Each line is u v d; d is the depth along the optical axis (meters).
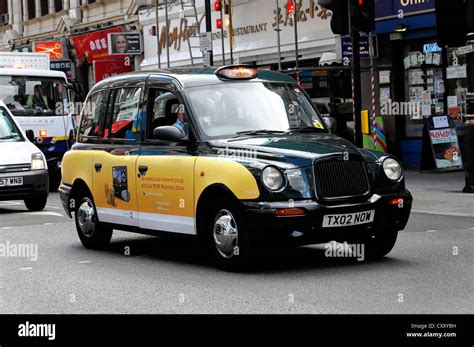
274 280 9.18
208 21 27.00
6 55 24.33
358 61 16.19
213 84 10.68
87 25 41.53
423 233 12.39
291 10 25.38
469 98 16.77
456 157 21.94
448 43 16.28
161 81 10.92
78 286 9.38
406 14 22.88
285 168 9.36
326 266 9.91
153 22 36.72
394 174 9.88
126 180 11.16
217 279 9.38
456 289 8.38
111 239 12.98
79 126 12.56
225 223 9.64
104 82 12.11
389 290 8.45
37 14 46.53
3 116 18.95
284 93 10.93
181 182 10.20
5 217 16.80
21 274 10.24
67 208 12.47
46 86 24.47
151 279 9.58
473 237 11.86
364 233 9.64
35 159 17.92
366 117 16.45
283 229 9.24
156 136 10.38
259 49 29.19
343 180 9.52
